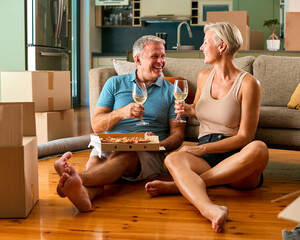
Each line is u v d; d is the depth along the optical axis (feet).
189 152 7.14
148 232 5.61
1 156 6.00
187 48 17.70
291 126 8.89
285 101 10.59
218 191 7.65
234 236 5.48
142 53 8.38
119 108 8.11
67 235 5.50
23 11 16.53
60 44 19.07
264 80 10.77
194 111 8.00
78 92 27.14
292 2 19.85
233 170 6.86
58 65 19.11
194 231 5.65
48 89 11.59
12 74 11.37
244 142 7.23
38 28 16.85
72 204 6.86
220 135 7.52
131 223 5.96
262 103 10.79
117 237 5.43
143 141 7.38
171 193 7.39
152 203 6.90
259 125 9.16
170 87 8.74
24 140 6.51
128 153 7.68
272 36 17.31
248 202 7.00
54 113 11.62
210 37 7.47
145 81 8.63
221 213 5.57
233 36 7.31
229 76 7.53
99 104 8.66
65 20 19.58
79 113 22.65
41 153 10.64
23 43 16.66
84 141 11.90
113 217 6.22
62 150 11.27
